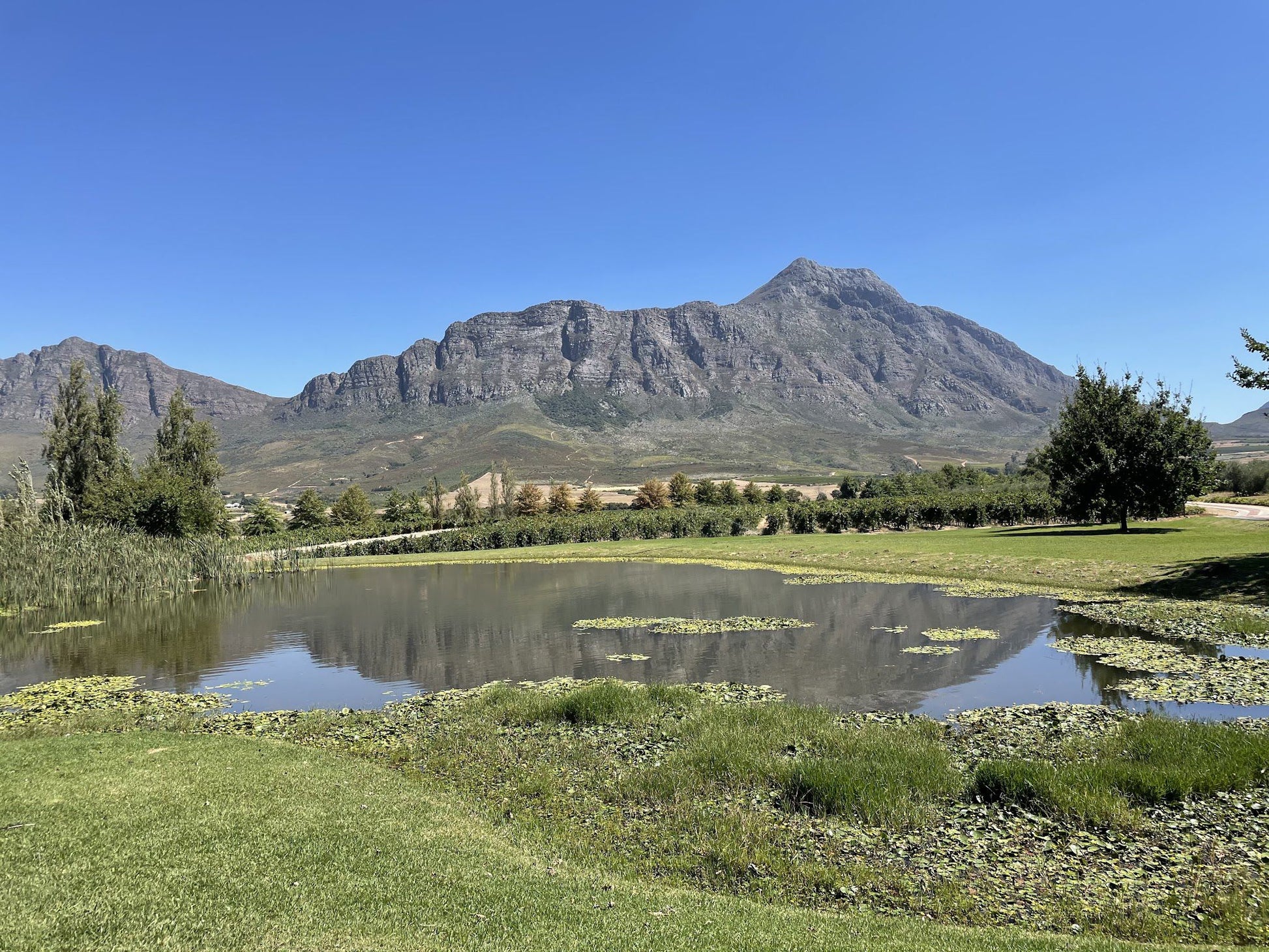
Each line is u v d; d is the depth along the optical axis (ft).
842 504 217.36
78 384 175.32
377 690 61.05
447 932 20.04
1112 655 61.16
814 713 45.62
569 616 92.53
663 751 39.75
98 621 99.91
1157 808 29.99
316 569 175.42
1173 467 132.05
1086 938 20.67
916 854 27.09
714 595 104.73
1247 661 56.80
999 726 44.55
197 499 180.55
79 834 26.76
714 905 22.77
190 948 18.71
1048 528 162.20
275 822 28.45
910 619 81.46
